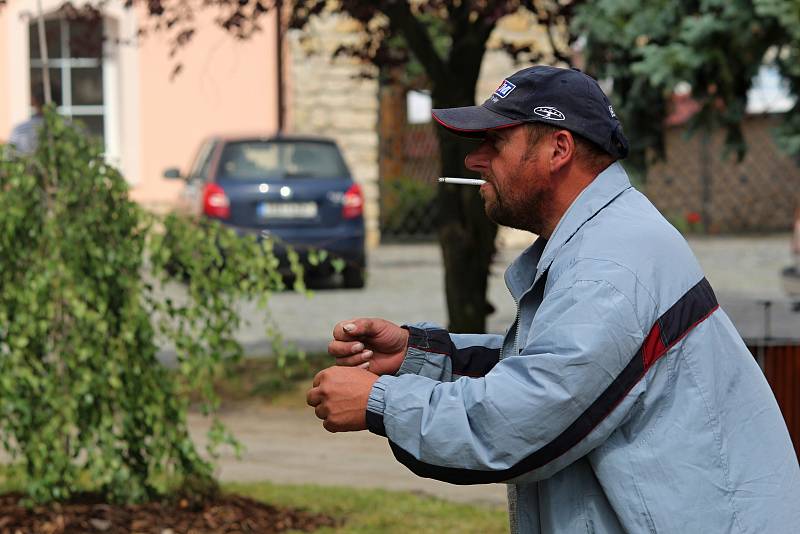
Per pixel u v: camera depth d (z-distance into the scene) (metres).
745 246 34.38
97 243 8.97
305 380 15.80
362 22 14.64
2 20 29.52
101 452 9.10
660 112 13.69
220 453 12.39
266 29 31.17
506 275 4.28
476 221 14.90
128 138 30.62
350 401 3.92
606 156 4.06
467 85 14.65
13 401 8.86
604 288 3.78
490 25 14.39
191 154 31.06
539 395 3.71
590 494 3.89
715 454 3.83
